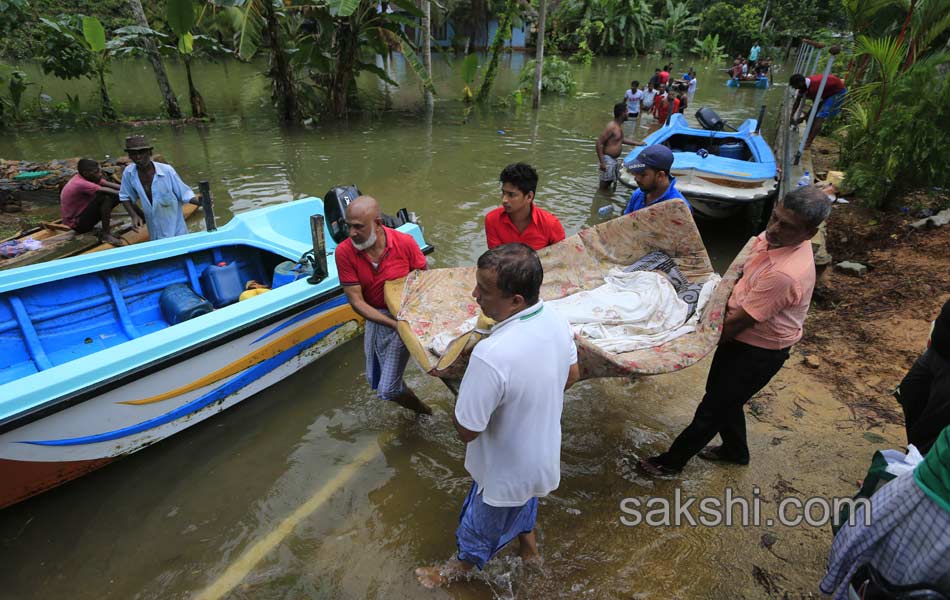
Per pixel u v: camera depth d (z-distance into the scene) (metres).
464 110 16.17
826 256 5.30
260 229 5.27
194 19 11.85
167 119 14.28
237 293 4.81
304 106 14.72
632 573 2.82
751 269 2.79
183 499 3.38
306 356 4.49
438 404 4.19
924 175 6.32
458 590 2.77
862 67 11.47
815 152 9.70
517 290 1.89
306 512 3.27
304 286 4.25
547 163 10.70
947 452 1.75
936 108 6.13
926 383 2.79
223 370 3.80
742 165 7.09
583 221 7.81
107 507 3.32
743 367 2.90
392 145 11.95
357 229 3.07
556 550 2.95
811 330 4.92
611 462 3.56
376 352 3.58
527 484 2.22
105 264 4.23
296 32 14.63
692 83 17.88
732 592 2.71
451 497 3.37
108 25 24.59
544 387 2.05
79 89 18.41
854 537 2.12
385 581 2.84
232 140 12.23
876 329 4.68
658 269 3.61
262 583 2.85
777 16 33.81
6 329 3.82
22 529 3.16
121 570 2.94
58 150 11.16
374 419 4.04
